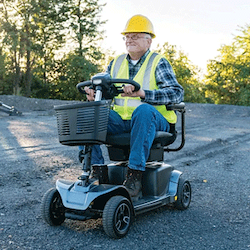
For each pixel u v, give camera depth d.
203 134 10.54
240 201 4.08
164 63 3.48
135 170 3.12
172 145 8.16
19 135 9.16
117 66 3.67
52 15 37.59
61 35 38.41
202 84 50.50
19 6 35.34
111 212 2.75
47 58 39.75
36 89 40.50
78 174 5.26
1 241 2.80
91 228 3.08
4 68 35.47
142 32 3.45
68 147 7.51
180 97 3.39
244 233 3.07
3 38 34.19
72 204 2.80
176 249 2.70
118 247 2.69
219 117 16.80
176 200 3.60
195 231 3.09
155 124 3.15
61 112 2.79
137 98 3.44
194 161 6.53
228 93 43.53
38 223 3.22
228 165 6.29
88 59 40.03
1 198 3.99
